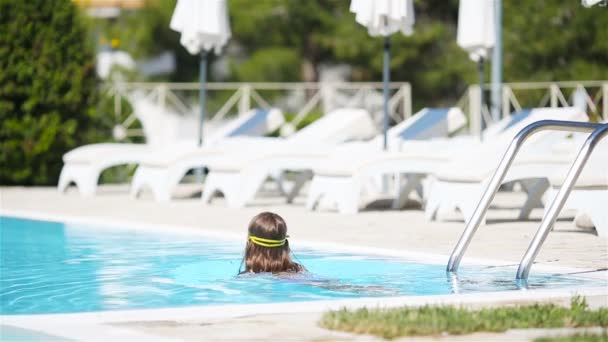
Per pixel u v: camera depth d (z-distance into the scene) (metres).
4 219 35.94
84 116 55.03
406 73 89.94
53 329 14.39
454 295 17.17
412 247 26.02
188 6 44.91
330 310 15.10
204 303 17.92
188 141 48.16
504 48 81.25
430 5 91.12
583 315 14.41
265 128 49.31
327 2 90.56
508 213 37.84
